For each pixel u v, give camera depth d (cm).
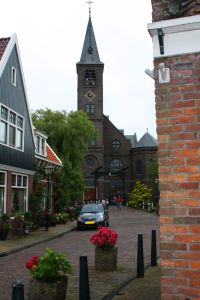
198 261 355
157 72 397
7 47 1977
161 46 393
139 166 6869
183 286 358
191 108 378
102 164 6625
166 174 377
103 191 6588
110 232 953
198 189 363
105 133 7100
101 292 729
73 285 805
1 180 1870
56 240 1723
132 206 5522
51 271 604
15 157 2036
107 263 938
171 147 379
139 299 630
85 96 6781
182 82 384
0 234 1622
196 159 369
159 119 388
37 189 2345
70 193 3022
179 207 368
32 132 2353
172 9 412
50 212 2406
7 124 1933
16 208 2077
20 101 2161
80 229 2320
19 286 380
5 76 1930
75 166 3866
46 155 2736
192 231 361
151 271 884
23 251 1355
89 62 6825
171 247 366
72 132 3819
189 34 387
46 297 595
